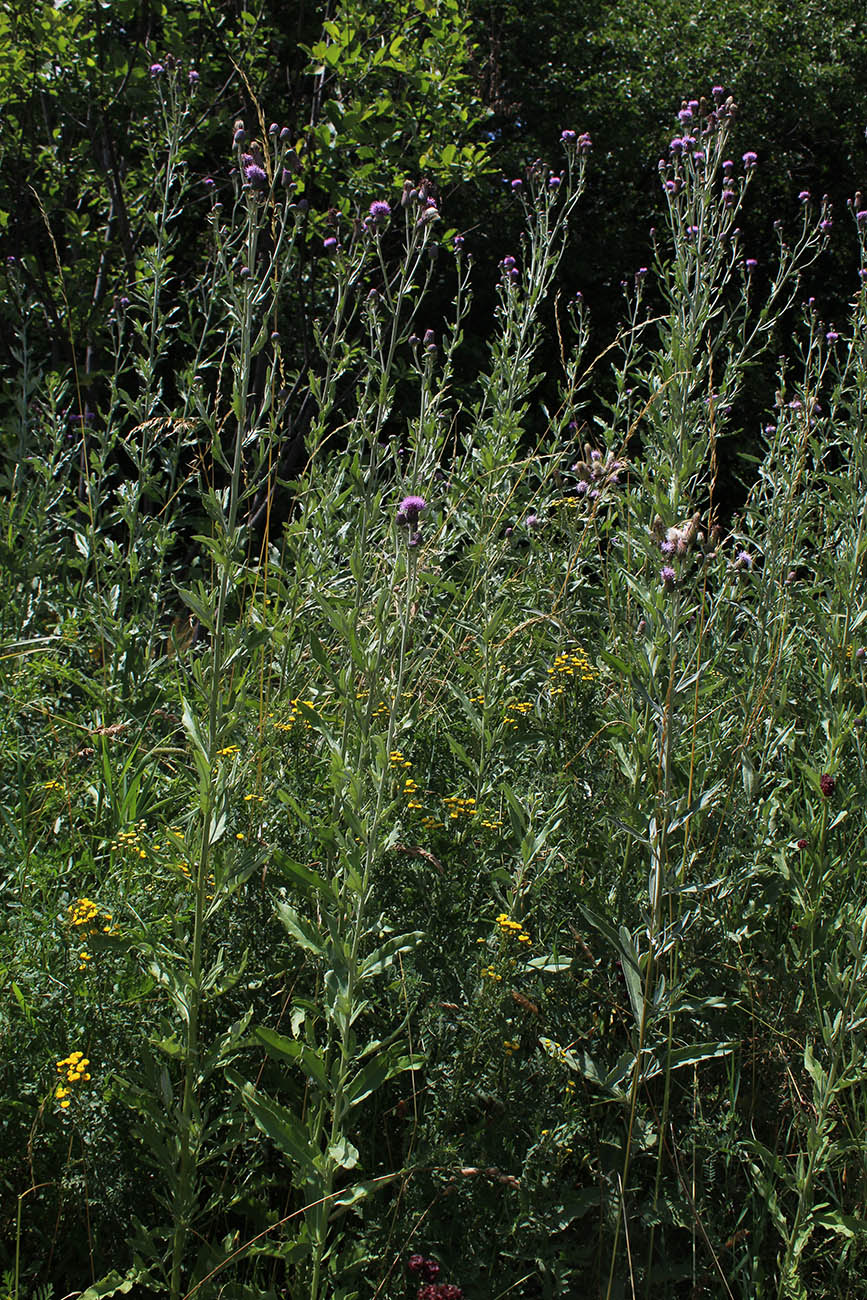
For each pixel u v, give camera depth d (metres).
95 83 7.25
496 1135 2.48
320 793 3.14
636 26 15.25
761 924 3.28
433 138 7.81
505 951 2.64
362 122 7.33
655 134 13.85
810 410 4.43
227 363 6.82
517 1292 2.40
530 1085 2.58
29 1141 2.19
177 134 5.40
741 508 5.24
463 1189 2.39
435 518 4.73
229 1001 2.64
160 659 4.47
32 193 7.41
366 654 2.53
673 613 2.54
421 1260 2.27
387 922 2.77
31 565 4.75
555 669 3.71
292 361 8.19
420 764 3.51
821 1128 2.44
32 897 2.83
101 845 3.22
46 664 4.16
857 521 3.64
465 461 5.18
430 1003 2.64
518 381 5.38
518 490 5.18
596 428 9.52
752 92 14.29
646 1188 2.68
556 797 3.23
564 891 2.96
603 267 13.63
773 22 14.70
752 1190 2.59
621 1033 2.96
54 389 5.50
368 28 7.52
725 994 2.99
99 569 5.11
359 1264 2.22
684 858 2.56
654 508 2.91
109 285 7.90
